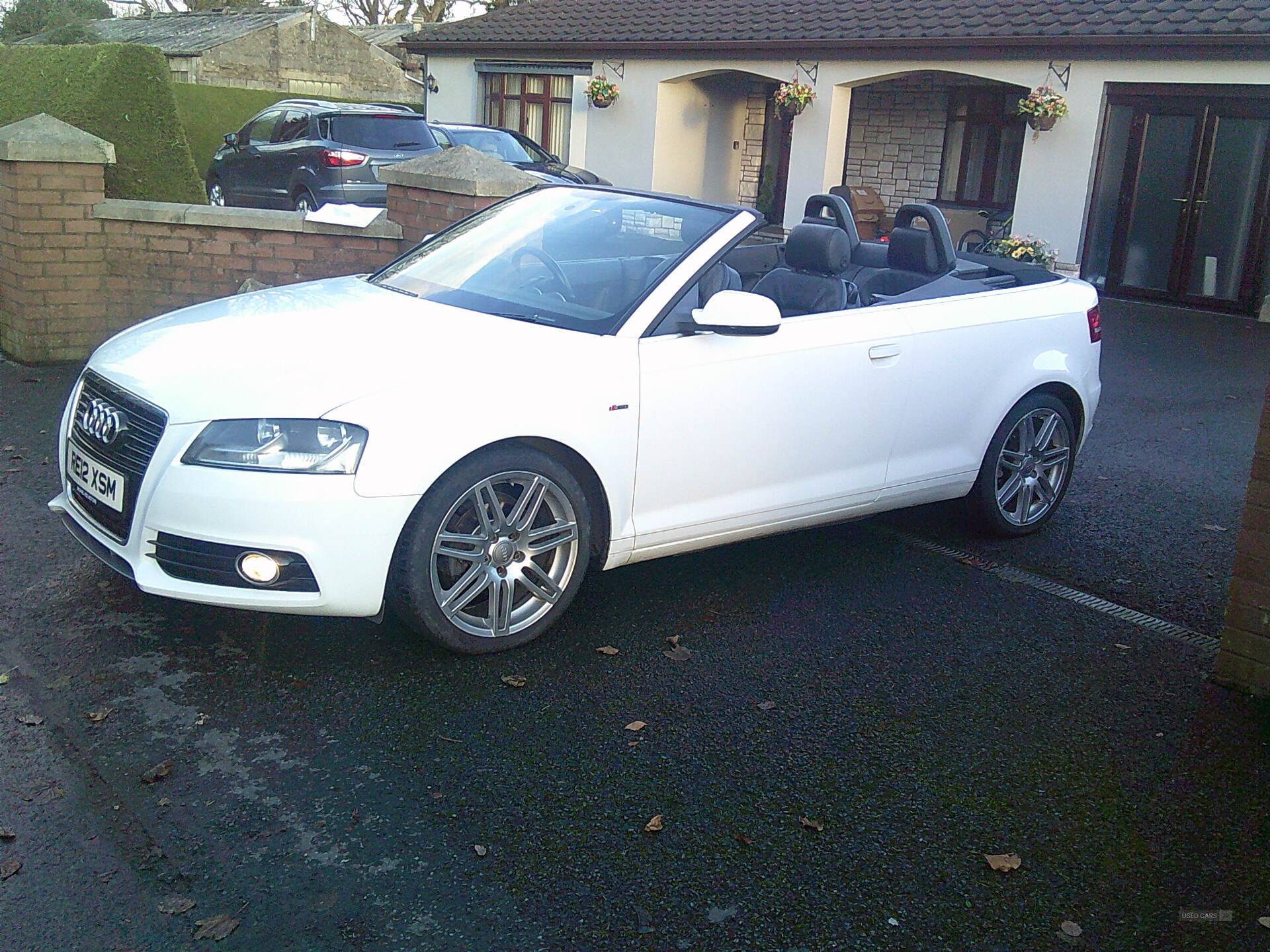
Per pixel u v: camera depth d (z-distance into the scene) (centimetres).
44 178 777
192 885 284
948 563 543
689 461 443
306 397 370
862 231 1752
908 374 505
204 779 328
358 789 328
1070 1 1533
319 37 3253
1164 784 359
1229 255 1392
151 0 4659
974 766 363
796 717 386
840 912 290
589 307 443
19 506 525
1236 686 426
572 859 303
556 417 401
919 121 1856
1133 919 295
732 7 1966
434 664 404
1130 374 1017
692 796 335
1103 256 1488
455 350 399
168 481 365
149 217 809
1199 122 1391
